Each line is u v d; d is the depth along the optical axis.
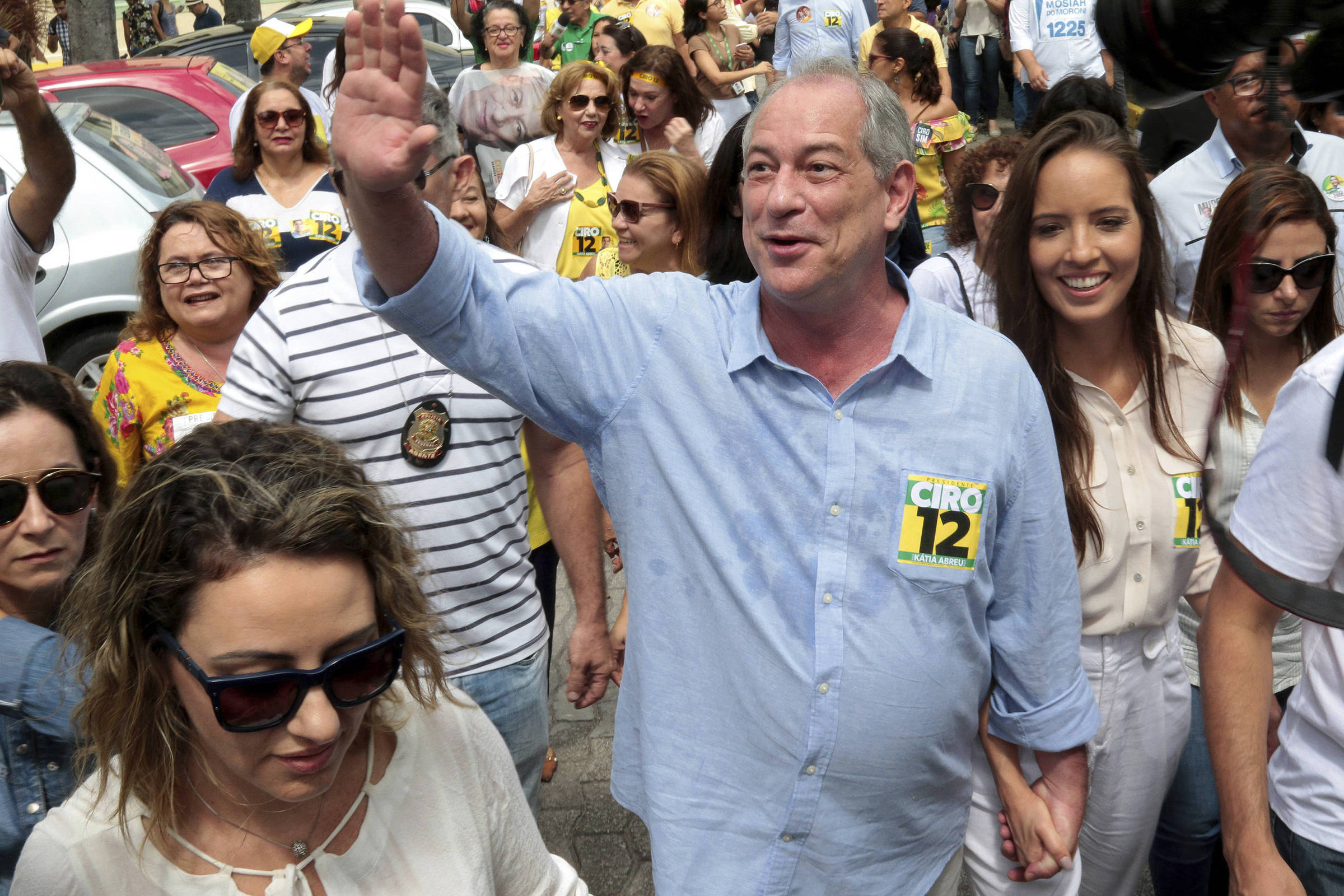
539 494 2.82
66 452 1.97
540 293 1.79
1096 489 2.22
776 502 1.79
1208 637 1.93
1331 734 1.84
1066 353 2.28
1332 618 1.52
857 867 1.88
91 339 6.59
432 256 1.62
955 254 3.20
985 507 1.80
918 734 1.83
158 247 3.23
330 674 1.28
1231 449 2.25
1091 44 7.34
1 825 1.67
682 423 1.82
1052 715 2.00
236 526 1.24
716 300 1.84
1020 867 2.14
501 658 2.58
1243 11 0.98
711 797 1.86
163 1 16.62
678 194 3.76
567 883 1.65
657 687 1.89
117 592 1.29
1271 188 2.42
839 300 1.73
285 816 1.36
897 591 1.79
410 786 1.44
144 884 1.32
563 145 5.24
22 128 3.14
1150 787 2.39
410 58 1.42
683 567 1.86
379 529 1.33
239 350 2.42
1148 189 2.21
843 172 1.67
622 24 8.27
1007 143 3.40
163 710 1.32
